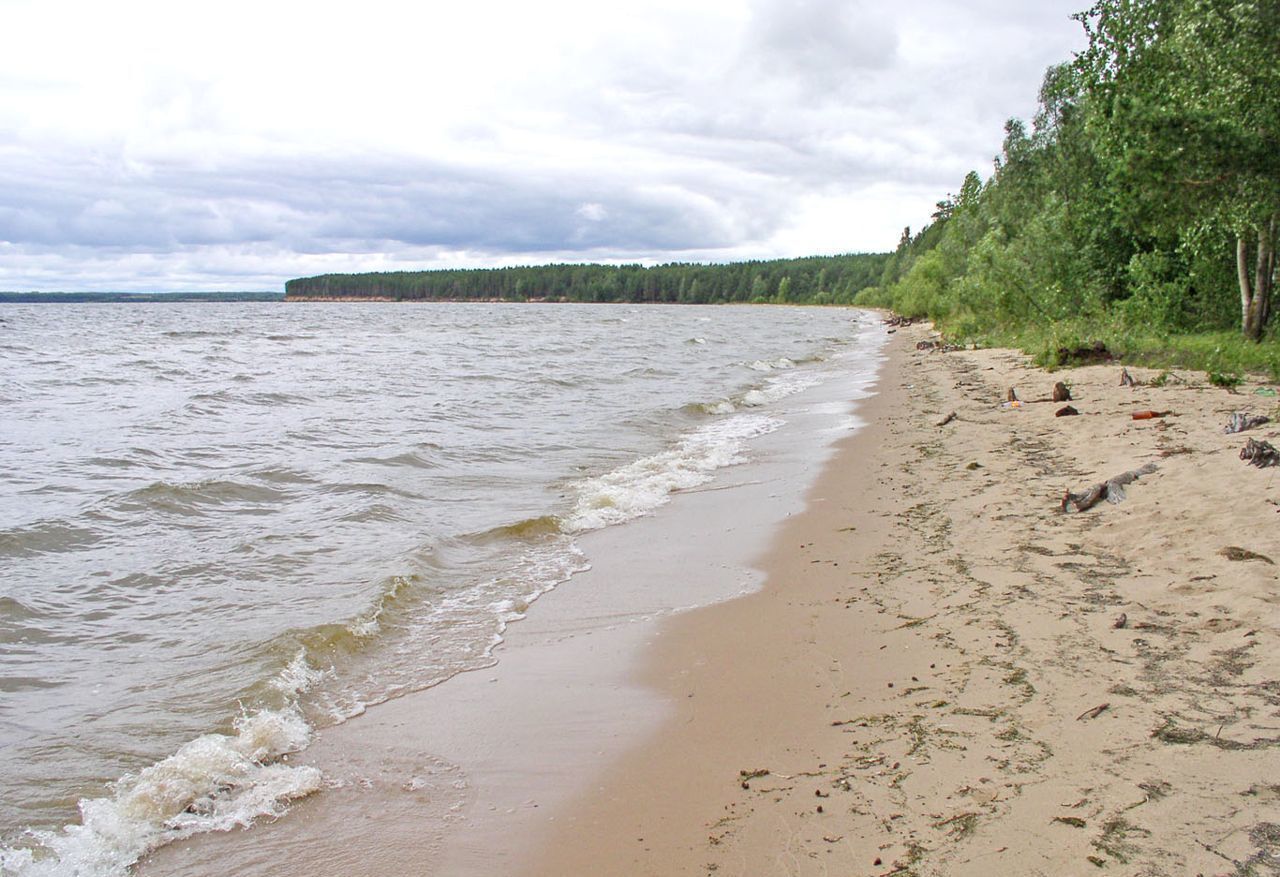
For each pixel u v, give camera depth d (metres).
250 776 4.26
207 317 89.19
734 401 18.72
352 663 5.68
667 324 71.94
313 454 12.94
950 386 19.84
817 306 140.38
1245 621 5.03
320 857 3.65
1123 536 6.91
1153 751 3.80
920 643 5.42
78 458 12.84
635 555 7.93
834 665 5.26
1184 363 17.75
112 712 4.94
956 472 10.38
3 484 11.09
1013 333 30.72
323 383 23.77
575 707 4.97
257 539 8.46
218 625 6.26
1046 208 30.39
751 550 7.96
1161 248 24.77
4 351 36.97
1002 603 5.88
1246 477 7.78
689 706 4.90
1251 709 4.08
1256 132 15.10
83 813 3.95
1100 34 17.78
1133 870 3.05
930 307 55.53
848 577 6.95
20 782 4.19
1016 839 3.31
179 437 14.67
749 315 100.50
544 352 37.22
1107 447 10.34
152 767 4.31
